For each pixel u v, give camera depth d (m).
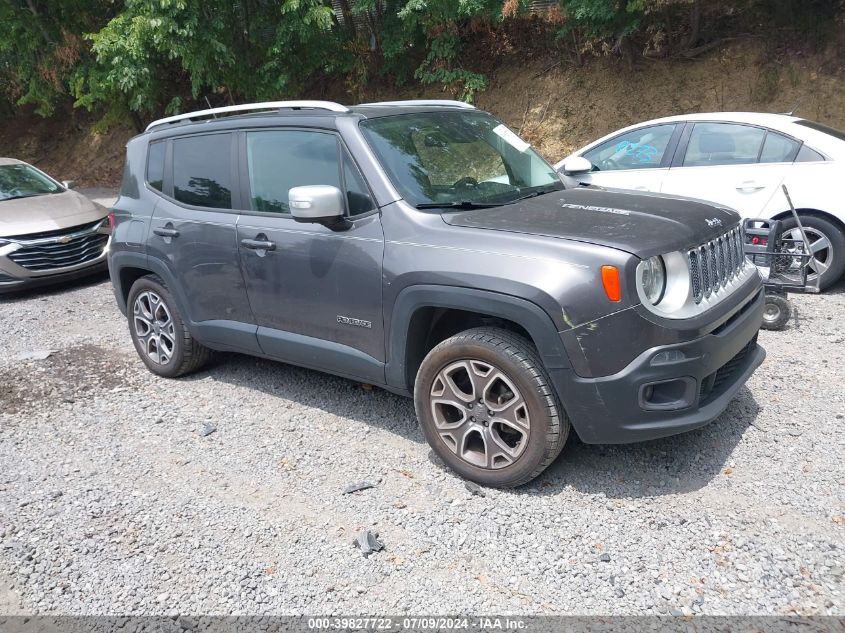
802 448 3.71
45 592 3.00
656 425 3.17
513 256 3.26
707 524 3.14
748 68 11.03
